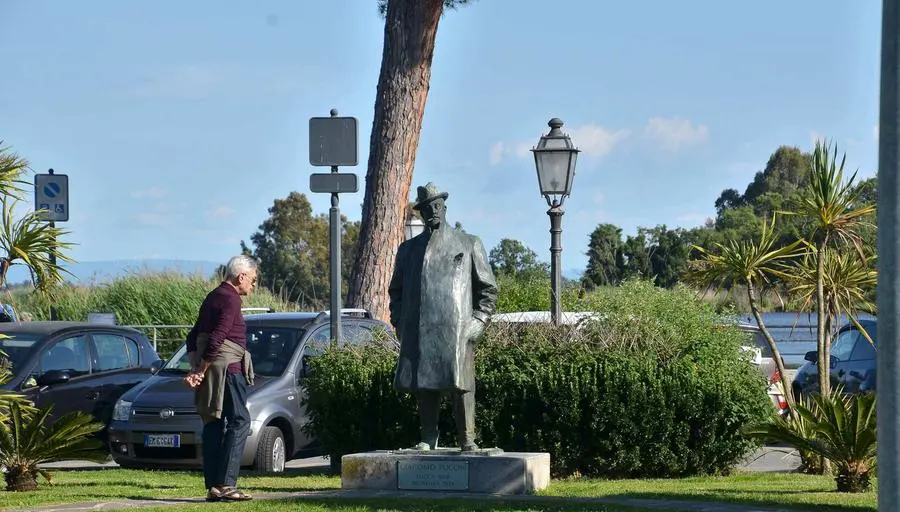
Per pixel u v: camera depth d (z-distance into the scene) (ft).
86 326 55.42
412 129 71.87
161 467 49.88
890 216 22.70
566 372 43.57
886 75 22.75
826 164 43.45
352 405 45.83
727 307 48.65
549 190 52.31
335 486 39.42
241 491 34.99
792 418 44.88
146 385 51.03
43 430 38.50
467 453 37.14
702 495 35.86
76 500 35.50
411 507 32.91
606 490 37.73
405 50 71.56
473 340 37.37
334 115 51.39
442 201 37.70
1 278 38.27
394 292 37.96
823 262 44.29
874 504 33.78
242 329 35.09
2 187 37.55
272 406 49.03
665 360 44.60
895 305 22.65
